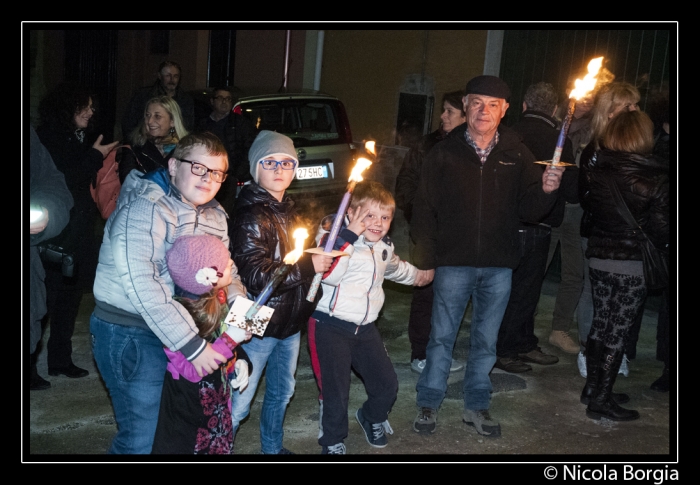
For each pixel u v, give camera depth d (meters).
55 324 4.74
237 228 3.38
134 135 4.63
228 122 7.00
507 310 5.31
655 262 4.32
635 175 4.27
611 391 4.64
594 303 4.64
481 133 4.10
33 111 11.96
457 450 4.18
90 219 4.64
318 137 7.64
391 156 9.80
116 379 3.02
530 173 4.23
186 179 3.02
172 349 2.87
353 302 3.72
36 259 3.30
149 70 11.66
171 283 3.02
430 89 9.39
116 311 3.00
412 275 4.14
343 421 3.81
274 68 11.02
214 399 2.98
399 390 4.97
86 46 10.32
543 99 5.02
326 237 3.65
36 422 4.22
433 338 4.36
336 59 10.59
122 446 3.07
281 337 3.51
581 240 5.42
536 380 5.24
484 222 4.17
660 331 5.14
